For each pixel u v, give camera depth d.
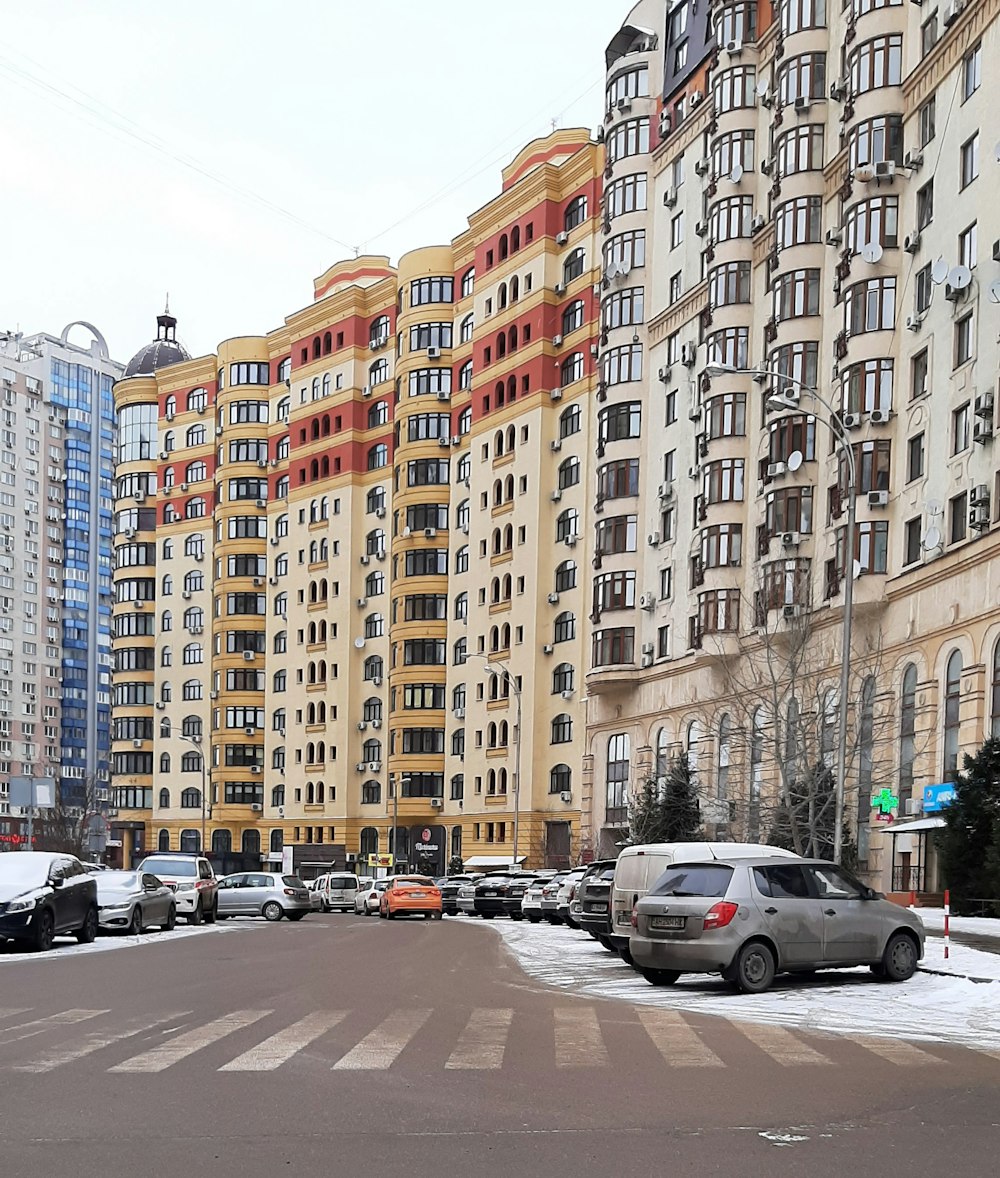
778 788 38.81
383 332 86.88
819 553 45.41
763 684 41.03
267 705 93.25
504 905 46.72
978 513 35.97
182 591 100.81
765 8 52.91
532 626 69.19
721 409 51.81
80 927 26.14
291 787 89.44
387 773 82.19
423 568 78.75
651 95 62.47
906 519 40.88
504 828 70.19
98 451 152.38
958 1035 12.67
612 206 63.12
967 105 39.09
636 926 17.52
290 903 45.44
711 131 54.41
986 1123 8.38
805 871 17.47
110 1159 7.29
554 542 69.69
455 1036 12.12
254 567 95.69
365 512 87.19
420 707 77.88
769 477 47.59
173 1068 10.14
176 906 36.25
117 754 102.88
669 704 56.06
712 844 21.06
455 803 75.69
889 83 43.25
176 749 99.69
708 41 57.50
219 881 46.28
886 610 41.59
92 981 17.55
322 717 87.81
